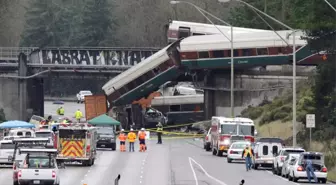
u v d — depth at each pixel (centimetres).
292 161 9894
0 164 11712
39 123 18650
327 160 11631
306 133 14650
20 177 8188
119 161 12744
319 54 15900
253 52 18600
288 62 18212
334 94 14225
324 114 14388
